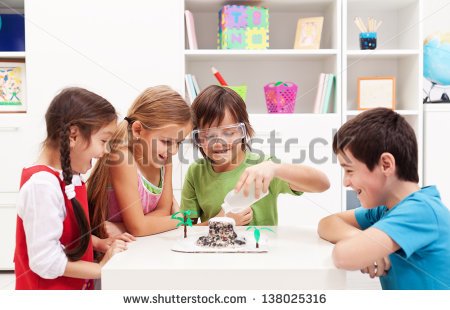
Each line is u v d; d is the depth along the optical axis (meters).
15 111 2.17
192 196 1.30
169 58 2.14
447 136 2.21
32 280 0.89
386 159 0.80
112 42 2.13
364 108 2.26
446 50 2.27
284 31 2.44
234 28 2.18
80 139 0.90
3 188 2.10
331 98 2.28
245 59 2.39
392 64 2.44
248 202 0.85
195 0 2.21
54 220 0.84
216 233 0.85
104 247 1.00
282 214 2.20
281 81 2.44
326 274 0.69
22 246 0.90
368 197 0.84
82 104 0.89
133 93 2.14
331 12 2.28
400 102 2.42
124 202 1.03
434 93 2.34
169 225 1.04
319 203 2.19
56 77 2.12
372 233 0.74
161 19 2.13
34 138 2.11
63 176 0.86
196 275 0.69
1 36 2.25
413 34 2.26
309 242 0.88
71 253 0.87
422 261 0.79
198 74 2.44
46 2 2.11
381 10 2.43
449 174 2.21
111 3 2.12
